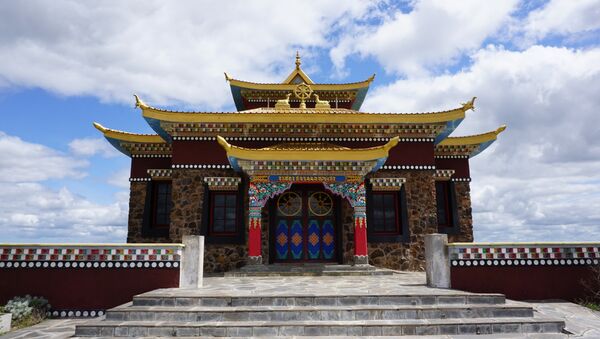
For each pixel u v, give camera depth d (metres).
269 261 18.39
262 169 17.36
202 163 19.69
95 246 11.73
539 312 10.07
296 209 19.09
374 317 9.27
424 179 20.00
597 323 9.39
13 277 11.52
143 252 11.80
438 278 11.70
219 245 18.92
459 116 19.62
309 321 9.08
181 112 19.33
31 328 10.04
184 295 10.11
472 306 9.53
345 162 17.34
